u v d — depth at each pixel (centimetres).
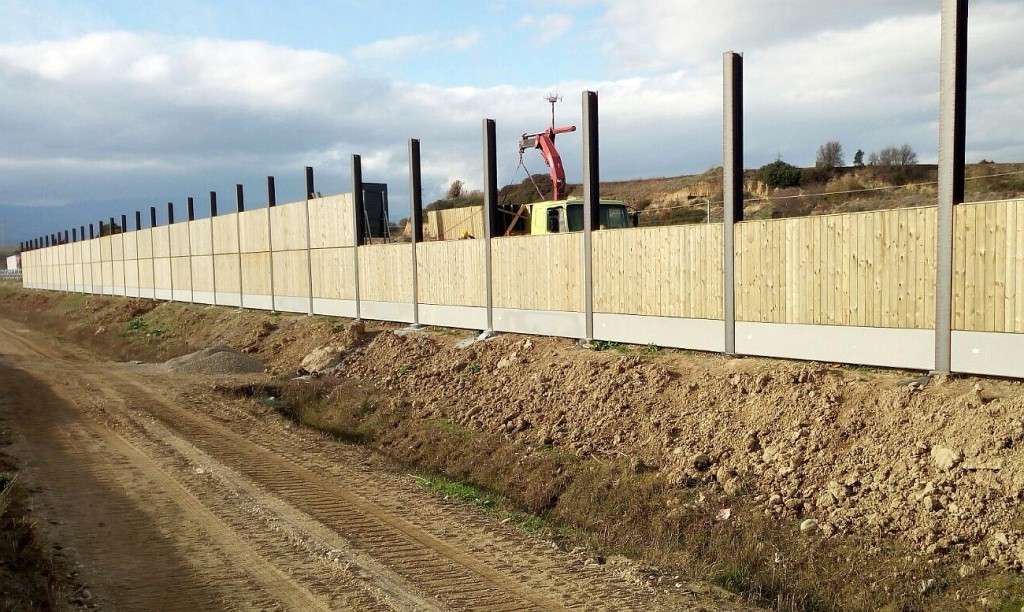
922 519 712
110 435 1212
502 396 1328
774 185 3800
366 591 630
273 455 1120
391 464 1138
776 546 762
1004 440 722
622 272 1336
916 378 900
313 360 1914
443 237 2031
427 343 1733
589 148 1380
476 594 631
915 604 648
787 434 898
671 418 1043
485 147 1642
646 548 793
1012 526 659
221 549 725
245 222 2944
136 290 4381
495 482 1069
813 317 1034
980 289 850
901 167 3641
